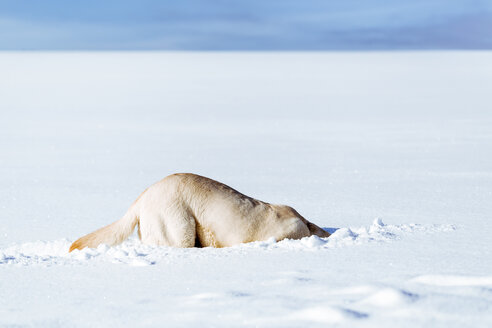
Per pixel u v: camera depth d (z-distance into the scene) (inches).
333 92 1831.9
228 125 1042.7
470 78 2449.6
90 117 1193.4
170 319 139.6
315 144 798.5
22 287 179.9
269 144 804.0
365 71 3117.6
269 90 1927.9
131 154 729.6
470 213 370.3
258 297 152.3
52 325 141.6
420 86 2041.1
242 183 530.6
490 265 186.4
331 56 5954.7
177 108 1366.9
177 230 234.7
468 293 144.7
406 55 6023.6
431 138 837.2
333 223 358.6
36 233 353.4
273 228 242.8
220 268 193.0
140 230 245.4
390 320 128.6
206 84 2219.5
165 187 241.6
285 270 186.5
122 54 6983.3
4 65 3777.1
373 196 455.8
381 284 156.9
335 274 177.6
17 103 1503.4
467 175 548.1
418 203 419.5
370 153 708.0
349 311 133.1
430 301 138.5
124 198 475.5
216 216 238.8
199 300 153.1
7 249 275.1
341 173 576.1
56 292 173.2
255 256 207.9
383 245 221.5
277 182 533.0
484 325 124.3
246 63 4256.9
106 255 221.5
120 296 165.3
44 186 530.3
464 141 798.5
